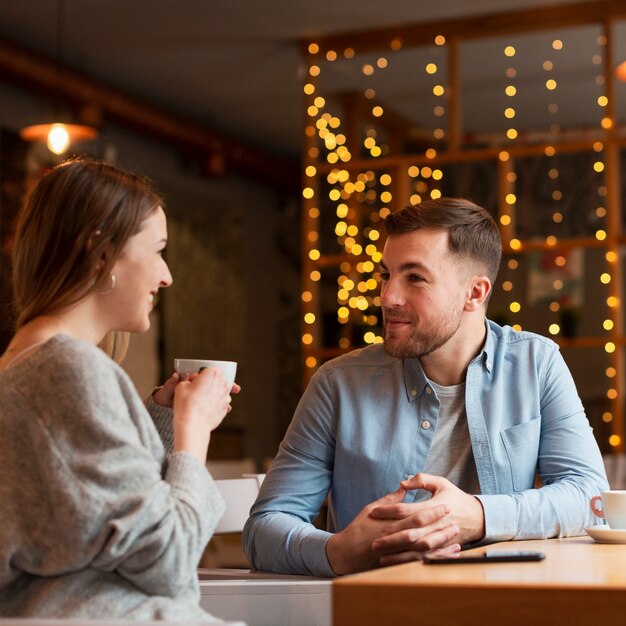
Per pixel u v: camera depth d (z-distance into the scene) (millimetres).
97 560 1286
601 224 7352
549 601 1117
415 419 2146
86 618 1285
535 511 1891
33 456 1307
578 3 5859
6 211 6551
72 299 1453
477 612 1137
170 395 1671
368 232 6453
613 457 5359
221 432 9156
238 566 5719
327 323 7797
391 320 2105
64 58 6871
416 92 6629
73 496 1271
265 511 2096
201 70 7113
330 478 2207
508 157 5922
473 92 6914
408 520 1775
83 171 1501
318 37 6469
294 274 9648
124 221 1488
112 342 1776
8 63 6090
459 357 2154
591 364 6730
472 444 2107
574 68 6621
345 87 6656
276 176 8695
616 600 1097
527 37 6172
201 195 8711
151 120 7250
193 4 5984
